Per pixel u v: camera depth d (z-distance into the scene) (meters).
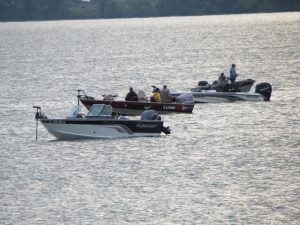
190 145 136.25
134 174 115.88
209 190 106.38
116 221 94.12
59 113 181.12
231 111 174.25
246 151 130.38
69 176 115.50
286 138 141.38
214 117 166.25
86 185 110.12
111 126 141.88
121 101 166.25
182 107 169.62
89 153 130.75
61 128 141.00
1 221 94.69
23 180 113.62
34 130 155.50
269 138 141.62
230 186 108.06
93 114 142.88
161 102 168.75
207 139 141.50
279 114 168.88
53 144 139.38
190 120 162.38
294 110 174.12
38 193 106.38
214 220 94.25
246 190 106.00
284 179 111.19
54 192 106.75
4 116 176.25
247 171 116.25
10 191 107.56
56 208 99.38
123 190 107.12
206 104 186.12
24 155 130.88
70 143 139.50
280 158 124.56
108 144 137.50
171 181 111.19
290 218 94.69
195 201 101.50
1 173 118.19
